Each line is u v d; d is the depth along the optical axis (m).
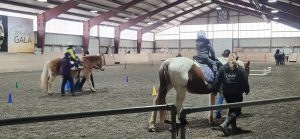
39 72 24.25
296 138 6.12
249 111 8.88
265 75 22.66
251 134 6.45
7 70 23.98
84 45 40.69
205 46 7.22
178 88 6.52
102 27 45.12
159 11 44.34
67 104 10.18
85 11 36.53
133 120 7.68
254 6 35.44
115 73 23.72
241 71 6.38
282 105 9.81
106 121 7.56
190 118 7.92
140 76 21.11
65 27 38.41
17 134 6.39
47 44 35.94
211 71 6.93
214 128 6.91
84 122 7.45
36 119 2.39
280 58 37.75
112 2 36.09
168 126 7.06
